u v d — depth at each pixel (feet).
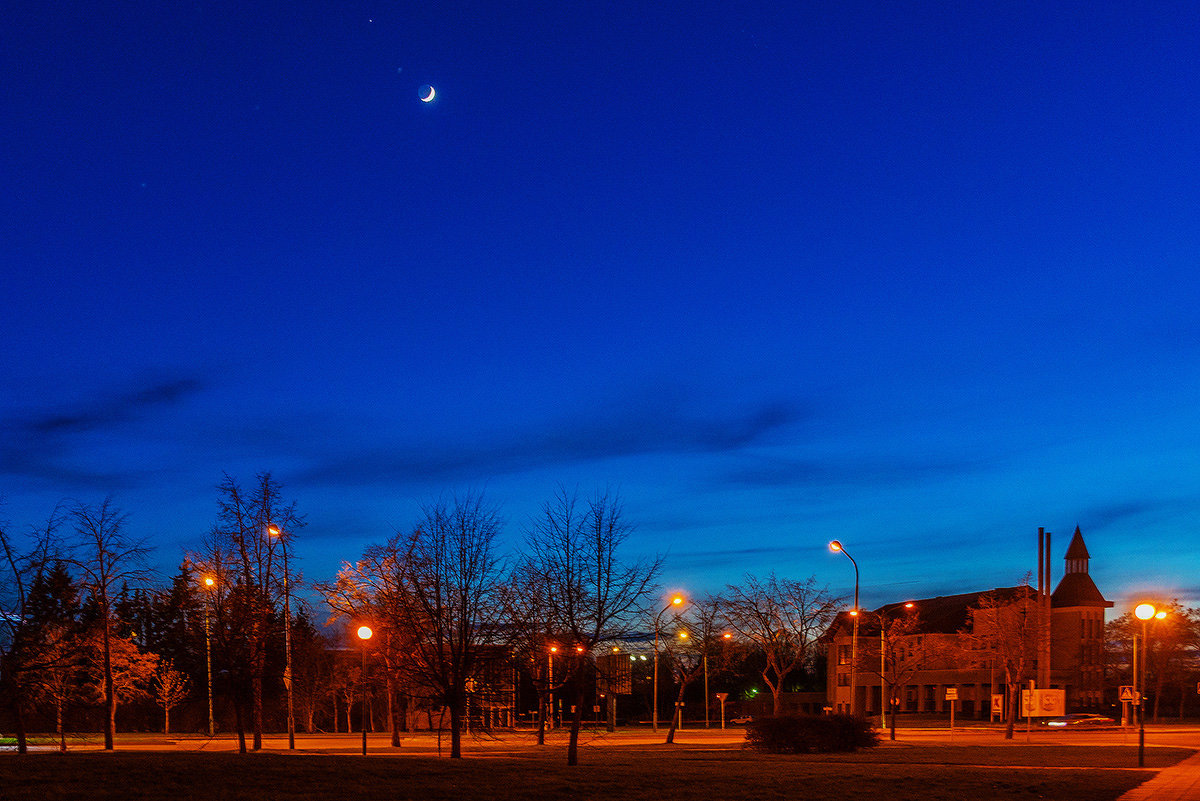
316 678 247.29
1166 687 328.29
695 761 111.45
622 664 144.46
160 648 242.99
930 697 335.88
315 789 69.51
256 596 125.49
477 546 119.65
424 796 67.62
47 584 149.28
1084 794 77.82
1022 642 197.88
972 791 77.87
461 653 108.68
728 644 255.91
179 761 84.84
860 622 303.89
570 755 102.58
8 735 214.48
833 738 129.80
